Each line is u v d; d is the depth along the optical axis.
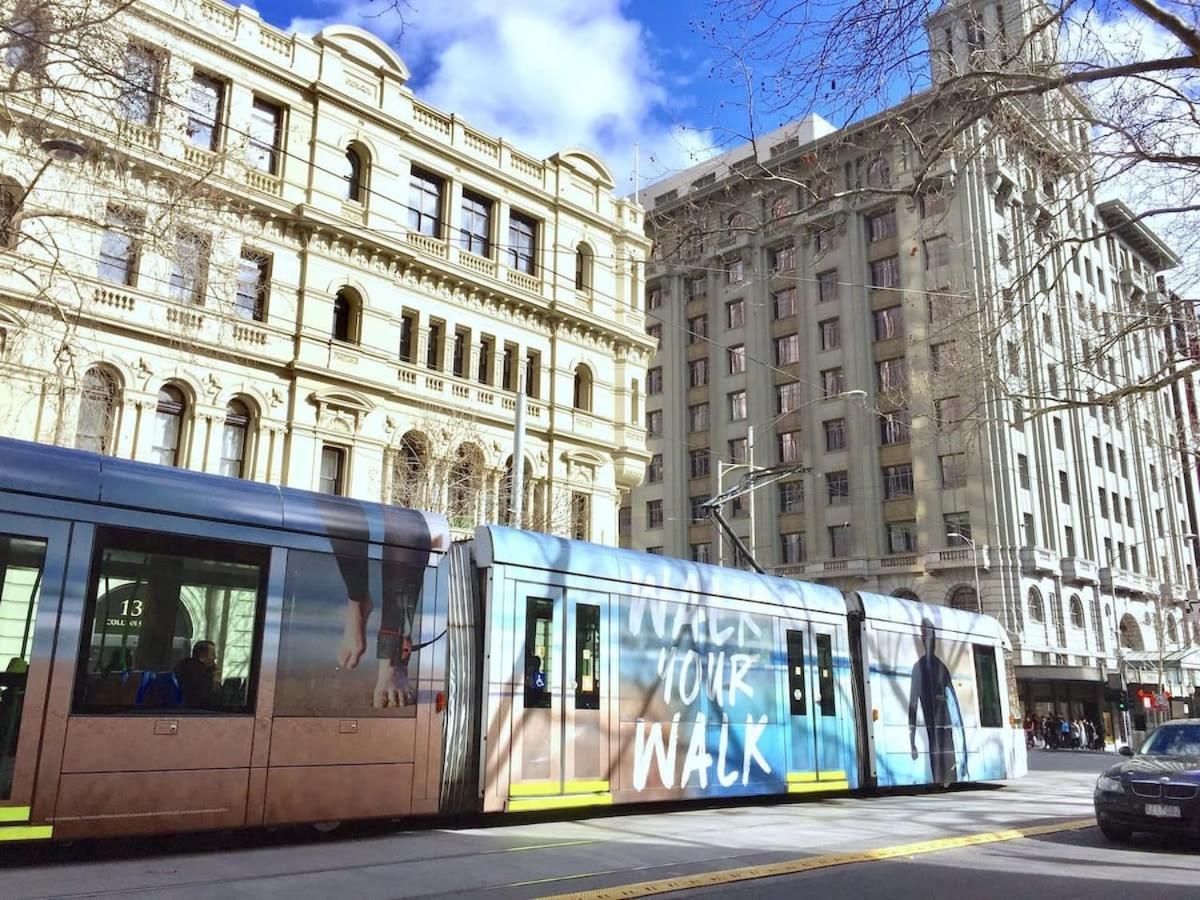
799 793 13.76
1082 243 12.83
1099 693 45.59
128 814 7.66
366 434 26.02
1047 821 12.60
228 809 8.23
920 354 44.22
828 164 11.30
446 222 29.19
